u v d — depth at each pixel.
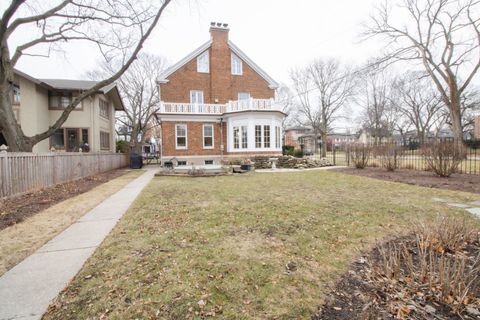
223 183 9.22
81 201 6.50
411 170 12.25
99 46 12.59
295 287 2.41
